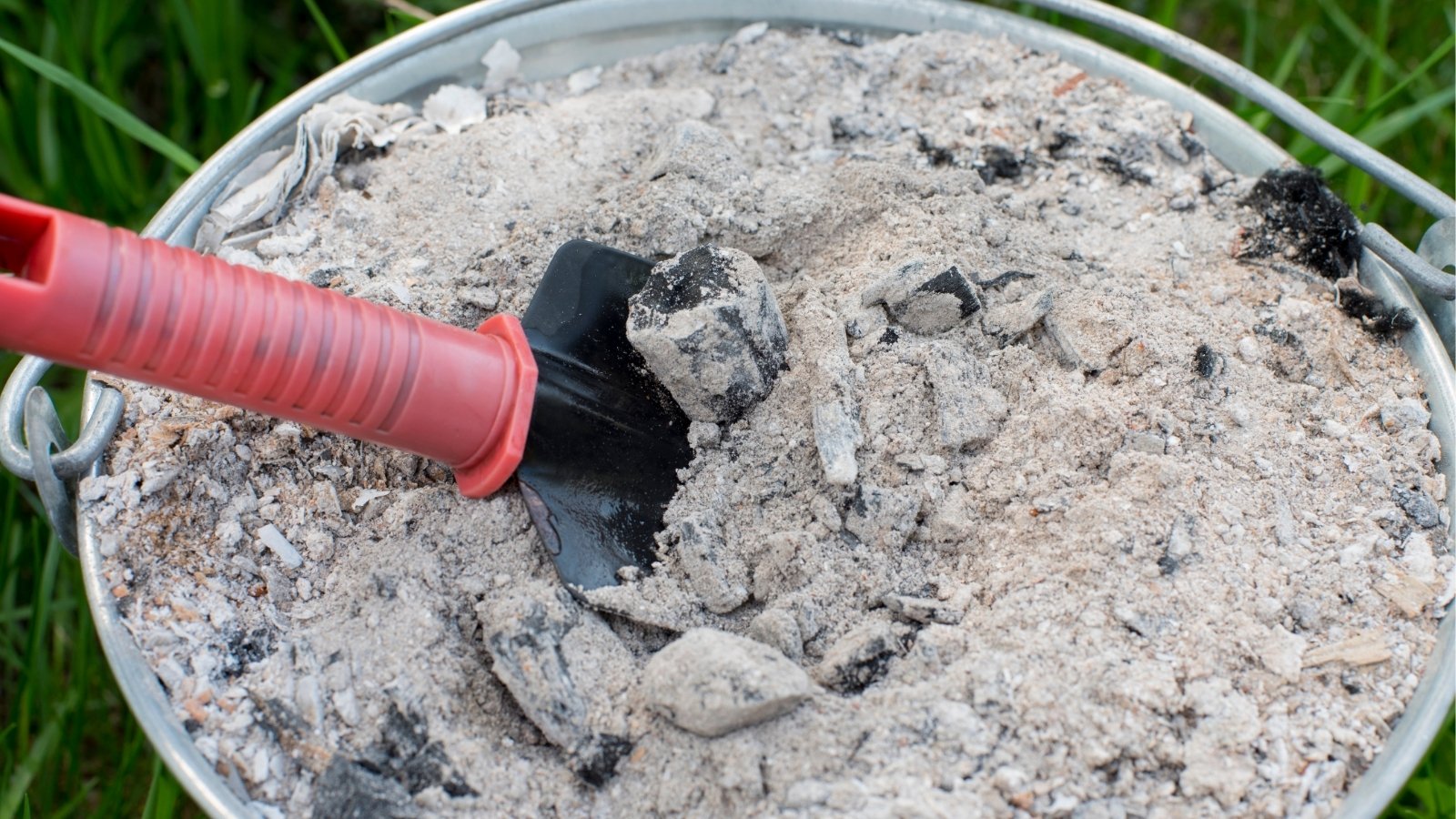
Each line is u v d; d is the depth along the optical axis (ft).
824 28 1.73
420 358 1.37
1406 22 2.12
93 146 1.95
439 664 1.38
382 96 1.63
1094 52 1.68
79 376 1.94
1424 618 1.40
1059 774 1.32
